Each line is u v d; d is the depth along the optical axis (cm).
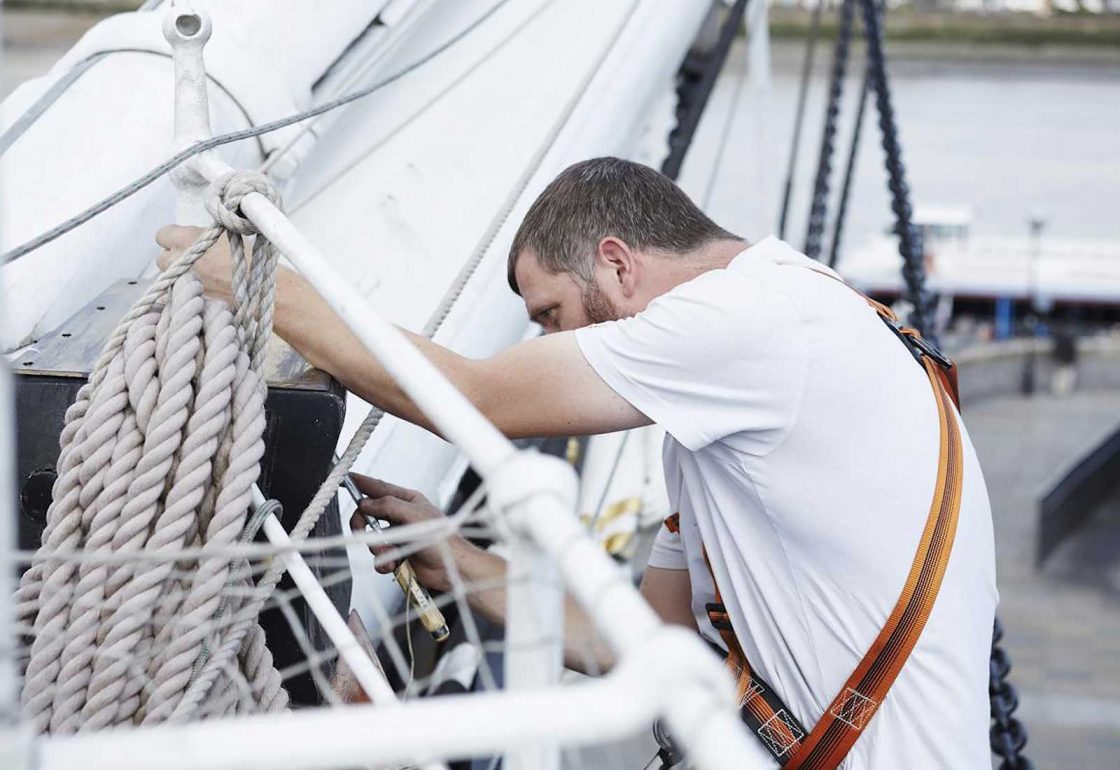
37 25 1891
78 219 109
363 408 167
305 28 188
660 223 139
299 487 115
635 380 125
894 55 2580
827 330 125
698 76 294
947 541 127
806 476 126
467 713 56
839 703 129
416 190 192
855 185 1819
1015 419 1511
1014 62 2548
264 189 108
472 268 149
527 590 69
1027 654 1007
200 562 103
